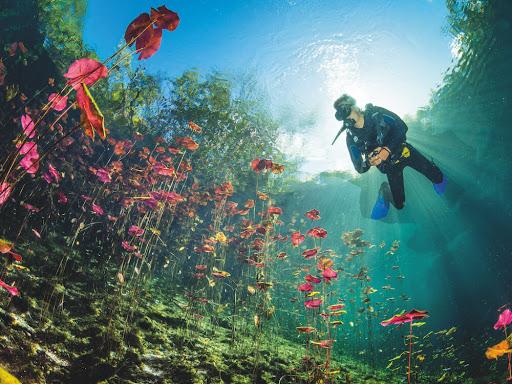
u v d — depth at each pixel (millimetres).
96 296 2617
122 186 3957
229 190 3957
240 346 2803
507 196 5777
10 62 5133
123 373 1835
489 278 5637
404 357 3801
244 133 7363
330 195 10266
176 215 4477
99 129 624
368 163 3092
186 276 4543
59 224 3744
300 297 4449
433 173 3141
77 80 680
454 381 3143
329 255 4121
